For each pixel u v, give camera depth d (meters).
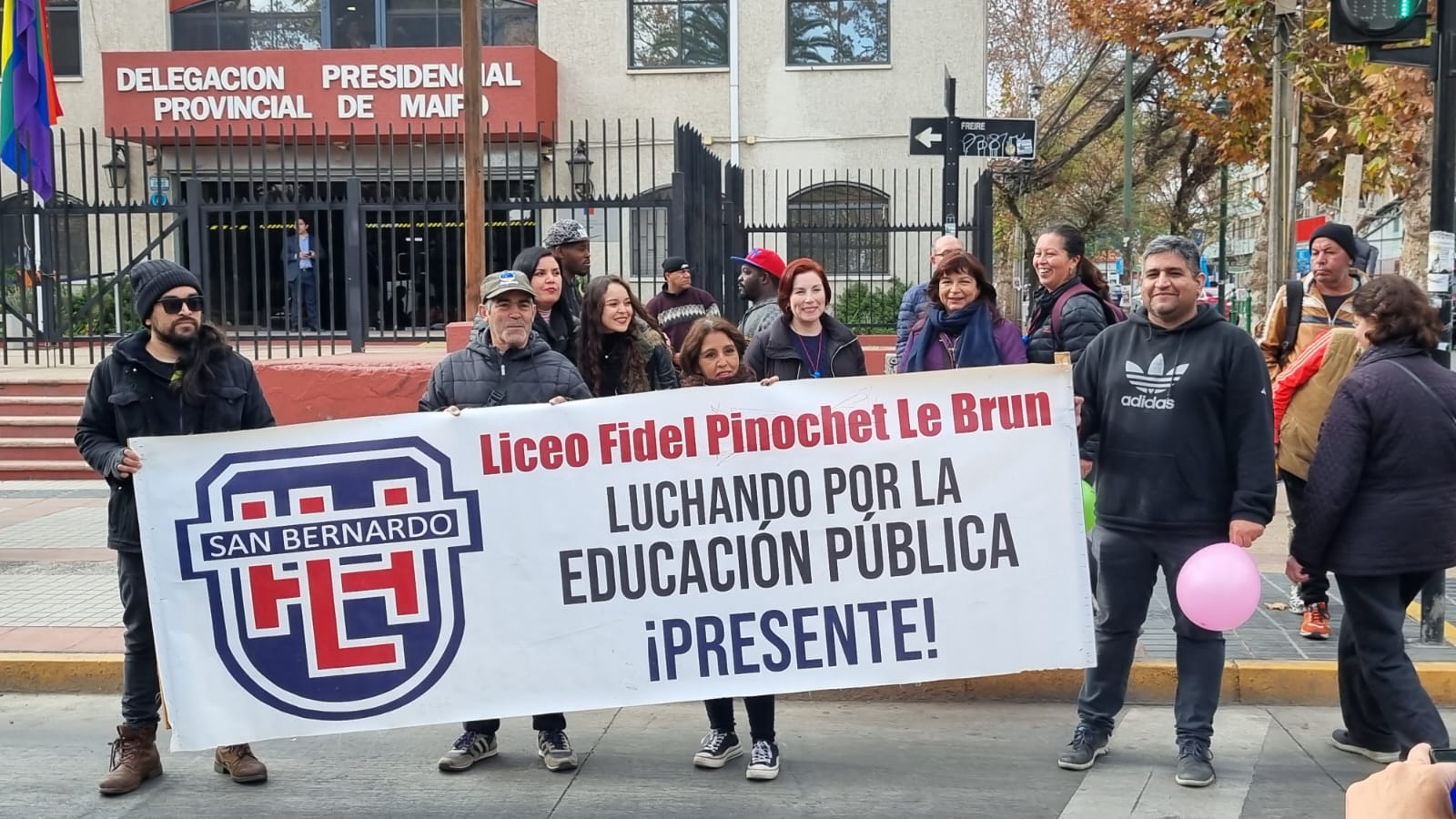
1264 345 6.46
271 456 4.59
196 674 4.58
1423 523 4.30
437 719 4.63
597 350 5.53
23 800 4.64
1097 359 4.81
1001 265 31.89
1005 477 4.64
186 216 10.89
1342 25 5.99
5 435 11.72
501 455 4.63
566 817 4.44
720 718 4.96
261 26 21.84
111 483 4.64
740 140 21.69
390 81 19.98
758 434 4.64
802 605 4.65
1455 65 5.93
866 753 5.12
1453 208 5.98
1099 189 34.47
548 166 21.03
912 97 21.44
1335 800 4.52
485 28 21.89
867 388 4.64
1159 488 4.59
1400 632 4.45
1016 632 4.64
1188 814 4.40
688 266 10.13
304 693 4.61
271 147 20.17
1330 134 13.52
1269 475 4.44
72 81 21.30
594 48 21.67
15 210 12.55
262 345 14.64
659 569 4.65
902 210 21.52
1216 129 20.62
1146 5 21.09
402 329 17.88
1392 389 4.29
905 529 4.65
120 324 12.46
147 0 21.47
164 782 4.84
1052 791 4.66
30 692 5.96
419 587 4.62
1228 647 5.97
